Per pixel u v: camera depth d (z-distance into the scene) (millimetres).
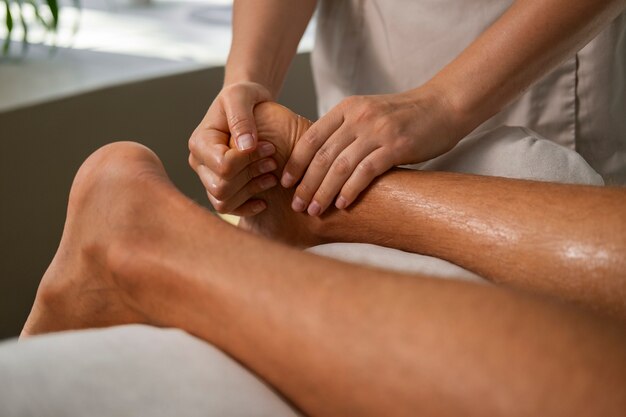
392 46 1531
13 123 1999
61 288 903
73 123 2115
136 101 2225
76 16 2828
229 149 1115
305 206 1146
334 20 1599
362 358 623
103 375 625
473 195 1022
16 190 2045
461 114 1164
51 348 643
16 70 2271
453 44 1478
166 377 639
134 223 808
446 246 1022
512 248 941
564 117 1452
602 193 925
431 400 594
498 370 582
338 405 636
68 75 2236
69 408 595
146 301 776
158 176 867
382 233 1108
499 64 1173
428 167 1229
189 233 778
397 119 1119
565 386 566
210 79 2369
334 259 710
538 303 620
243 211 1188
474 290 634
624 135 1482
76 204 889
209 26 2783
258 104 1169
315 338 645
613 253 857
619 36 1419
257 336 676
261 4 1408
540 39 1172
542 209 941
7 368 610
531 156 1173
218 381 648
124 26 2752
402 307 635
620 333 604
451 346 600
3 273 2072
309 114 2602
